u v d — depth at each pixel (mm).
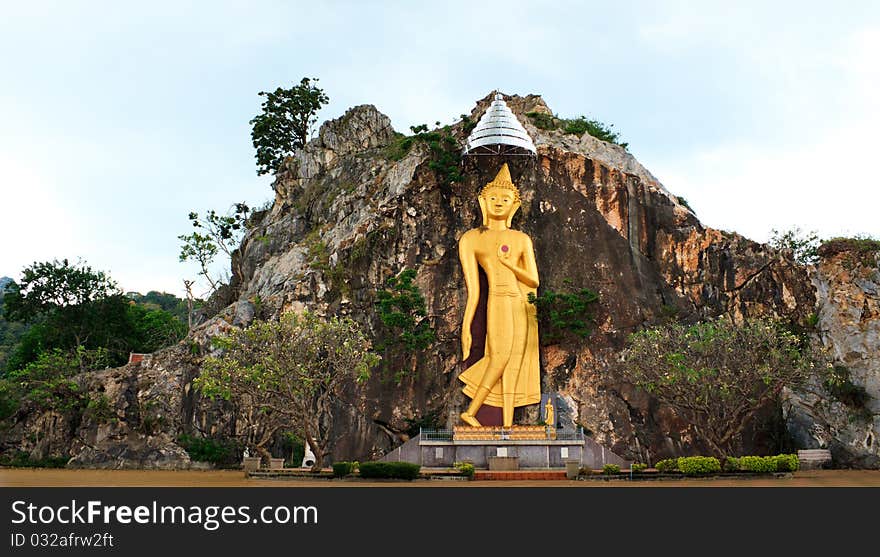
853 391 47031
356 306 52750
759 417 47844
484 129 52469
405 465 35125
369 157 65562
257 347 38312
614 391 48438
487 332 48844
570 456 44312
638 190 53875
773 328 40406
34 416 53969
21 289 69625
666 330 42438
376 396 49062
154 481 35469
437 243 53812
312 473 36625
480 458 44219
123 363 70750
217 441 50844
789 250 53094
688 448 46938
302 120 75875
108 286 72750
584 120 61750
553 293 49938
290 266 58375
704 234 52750
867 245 50062
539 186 54125
